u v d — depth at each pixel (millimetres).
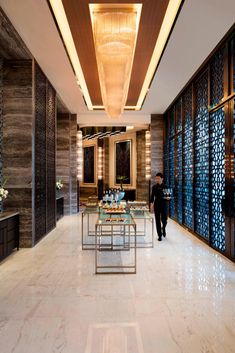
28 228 5711
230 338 2553
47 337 2547
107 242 6219
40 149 6422
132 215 5566
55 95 8016
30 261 4824
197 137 6801
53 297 3400
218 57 5449
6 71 5734
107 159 17562
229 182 4797
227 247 4980
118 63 4762
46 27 4652
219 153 5395
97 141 17625
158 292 3559
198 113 6746
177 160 8984
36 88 6070
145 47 5480
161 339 2527
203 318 2908
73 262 4770
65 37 5180
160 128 11094
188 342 2484
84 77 7105
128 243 5695
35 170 6000
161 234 6430
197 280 3973
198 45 5250
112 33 4312
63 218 9914
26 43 5219
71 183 10992
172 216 9719
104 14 4270
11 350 2357
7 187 5703
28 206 5699
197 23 4504
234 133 4641
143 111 10711
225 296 3449
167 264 4691
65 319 2873
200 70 6426
